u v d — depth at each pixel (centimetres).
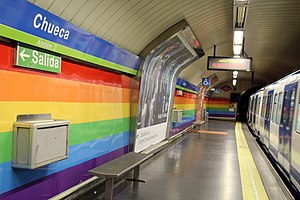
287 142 695
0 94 337
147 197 539
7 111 347
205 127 2275
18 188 368
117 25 573
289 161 663
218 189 608
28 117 379
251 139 1605
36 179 402
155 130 1004
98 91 574
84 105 522
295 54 1332
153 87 909
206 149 1147
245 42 1248
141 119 812
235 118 3397
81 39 469
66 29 424
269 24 941
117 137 682
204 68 1808
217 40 1113
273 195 583
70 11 438
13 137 354
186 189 600
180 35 812
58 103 445
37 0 370
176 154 1009
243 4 614
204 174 733
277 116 905
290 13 817
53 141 385
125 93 721
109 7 504
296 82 661
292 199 558
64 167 468
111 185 486
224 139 1512
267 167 850
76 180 506
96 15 497
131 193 560
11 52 350
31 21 356
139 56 762
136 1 541
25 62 366
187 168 793
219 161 908
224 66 1065
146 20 639
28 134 350
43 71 407
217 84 3200
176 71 1193
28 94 380
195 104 2186
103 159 610
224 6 740
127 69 693
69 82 473
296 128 601
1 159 340
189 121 1900
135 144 784
